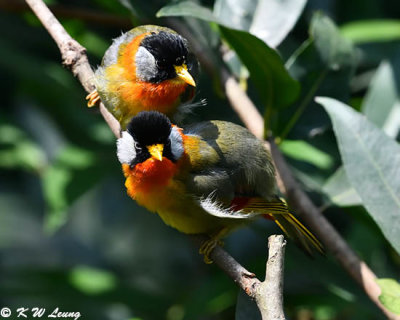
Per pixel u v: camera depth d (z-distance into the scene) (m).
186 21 10.57
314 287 10.98
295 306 10.48
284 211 8.93
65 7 11.45
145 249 15.07
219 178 8.70
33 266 11.70
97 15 11.47
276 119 9.54
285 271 11.19
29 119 15.20
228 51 10.70
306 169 10.79
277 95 9.08
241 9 10.16
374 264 10.71
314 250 9.77
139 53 9.59
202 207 8.41
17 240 16.48
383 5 13.09
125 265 14.75
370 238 10.85
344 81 9.61
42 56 12.99
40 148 12.98
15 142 12.63
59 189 11.09
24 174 15.78
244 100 9.77
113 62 9.89
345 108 8.14
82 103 12.52
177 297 11.36
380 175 7.90
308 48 9.53
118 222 16.02
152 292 11.31
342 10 12.93
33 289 11.14
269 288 6.10
